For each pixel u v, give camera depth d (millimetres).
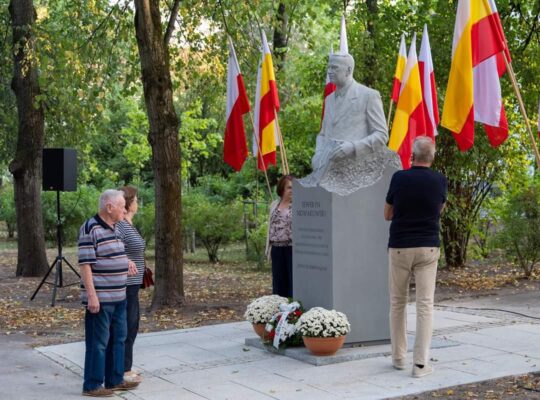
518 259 16359
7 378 7898
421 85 11500
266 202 24500
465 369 7594
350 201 8469
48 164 14586
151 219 25359
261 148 12570
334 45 26844
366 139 8539
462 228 17844
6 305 14070
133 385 7215
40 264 19438
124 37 16484
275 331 8664
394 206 7418
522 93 16719
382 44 17312
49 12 21156
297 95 21266
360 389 6934
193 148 32312
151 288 16469
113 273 6945
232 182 32312
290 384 7207
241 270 20906
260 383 7289
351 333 8523
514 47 16516
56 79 16312
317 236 8641
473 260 19891
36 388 7445
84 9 17172
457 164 16797
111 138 32906
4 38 21328
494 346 8719
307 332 8062
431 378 7262
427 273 7344
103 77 16969
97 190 34938
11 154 24391
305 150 22875
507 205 16406
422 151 7387
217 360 8430
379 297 8641
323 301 8578
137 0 12828
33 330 11211
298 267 8953
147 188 36812
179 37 16891
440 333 9609
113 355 7105
